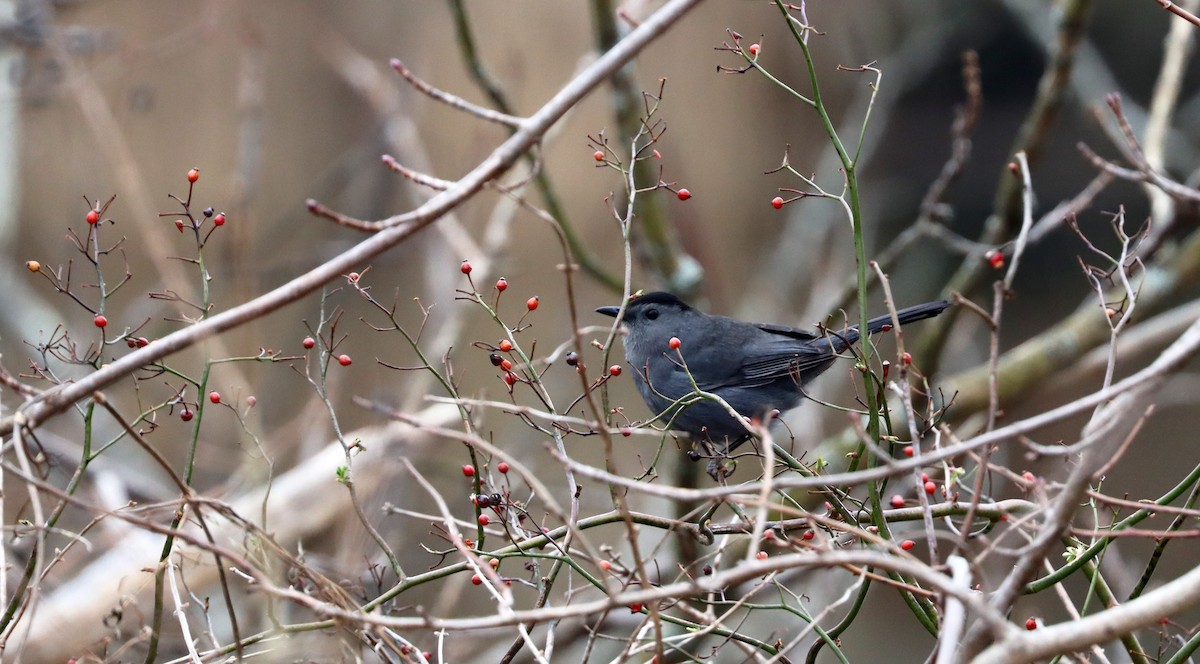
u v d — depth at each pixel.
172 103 21.98
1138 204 24.44
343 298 18.88
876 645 19.86
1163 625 6.07
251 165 14.74
